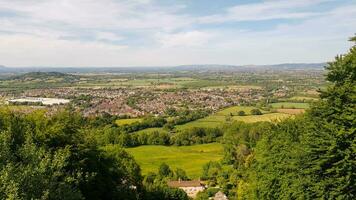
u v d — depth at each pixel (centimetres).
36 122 3011
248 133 10594
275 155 3609
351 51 2741
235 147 9838
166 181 8488
